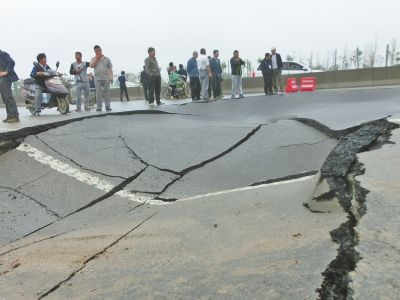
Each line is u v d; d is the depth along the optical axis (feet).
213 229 11.93
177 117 29.76
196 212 14.10
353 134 17.88
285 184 15.85
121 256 11.14
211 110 35.12
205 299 7.98
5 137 21.01
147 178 18.94
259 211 12.67
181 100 55.62
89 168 19.44
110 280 9.80
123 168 19.67
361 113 29.40
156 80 40.60
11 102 27.12
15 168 19.27
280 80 49.44
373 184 11.02
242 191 15.83
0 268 11.65
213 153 22.00
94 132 23.53
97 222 15.06
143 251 11.20
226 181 18.79
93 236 13.24
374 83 65.00
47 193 17.47
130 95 81.15
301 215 11.50
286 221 11.26
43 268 11.18
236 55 43.75
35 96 33.76
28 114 36.94
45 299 9.48
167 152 21.76
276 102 38.17
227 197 15.25
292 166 20.20
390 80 64.18
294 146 22.84
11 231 14.85
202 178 19.12
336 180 12.26
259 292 7.75
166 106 37.29
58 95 34.09
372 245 8.09
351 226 9.29
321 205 11.62
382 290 6.77
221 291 8.13
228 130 25.67
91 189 17.81
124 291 9.05
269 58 46.42
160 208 15.66
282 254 9.06
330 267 7.93
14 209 16.30
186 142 23.40
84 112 35.01
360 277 7.20
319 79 68.18
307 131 25.43
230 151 22.34
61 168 19.27
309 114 30.91
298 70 72.33
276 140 23.89
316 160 20.80
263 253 9.37
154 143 22.85
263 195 14.58
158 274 9.57
